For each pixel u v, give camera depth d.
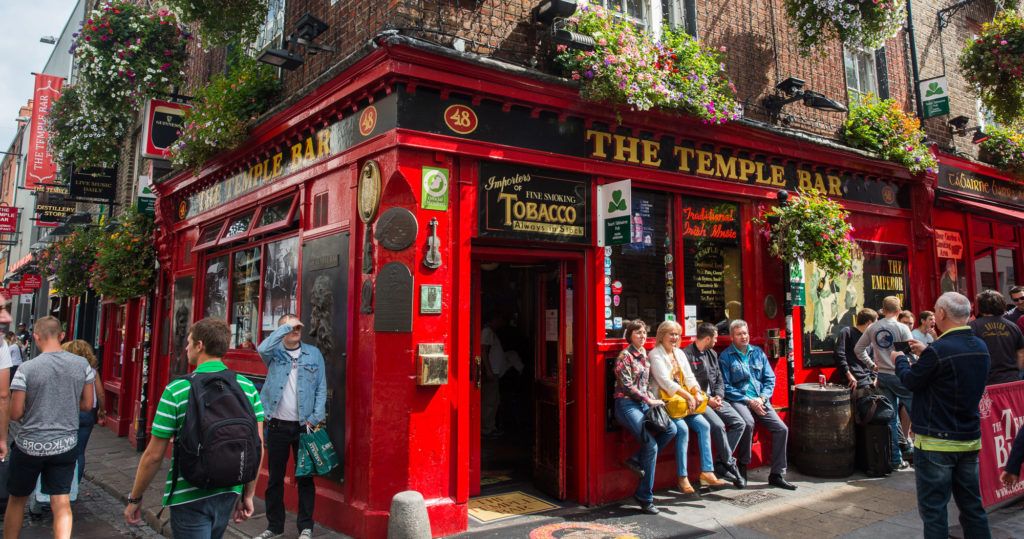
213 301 8.48
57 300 17.42
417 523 4.45
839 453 6.54
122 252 9.90
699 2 7.31
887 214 8.58
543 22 5.84
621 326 6.11
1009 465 4.10
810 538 4.79
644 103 5.66
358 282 5.35
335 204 5.79
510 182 5.54
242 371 7.20
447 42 5.36
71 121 8.81
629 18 6.81
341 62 5.29
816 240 6.70
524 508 5.73
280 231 6.82
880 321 7.02
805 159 7.62
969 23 10.91
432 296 5.00
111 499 6.84
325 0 6.56
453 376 5.13
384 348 4.96
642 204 6.48
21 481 4.59
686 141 6.73
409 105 5.02
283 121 6.53
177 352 9.14
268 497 4.98
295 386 5.02
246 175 7.71
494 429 8.54
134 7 7.95
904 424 7.45
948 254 9.31
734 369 6.40
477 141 5.29
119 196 13.20
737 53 7.60
